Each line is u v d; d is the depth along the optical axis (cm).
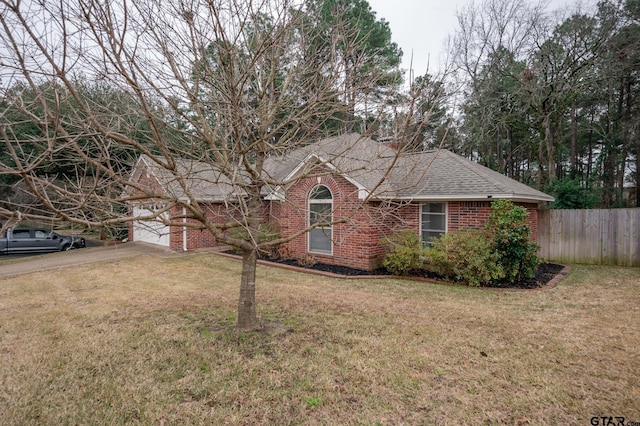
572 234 1292
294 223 1295
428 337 550
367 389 401
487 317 647
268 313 668
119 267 1209
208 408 368
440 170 1177
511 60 2264
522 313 673
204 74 479
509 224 911
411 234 1052
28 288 918
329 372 439
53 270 1178
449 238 956
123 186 442
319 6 546
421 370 445
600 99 2306
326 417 352
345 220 523
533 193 1155
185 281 979
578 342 530
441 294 820
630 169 2650
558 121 2041
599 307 714
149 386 411
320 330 579
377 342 529
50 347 519
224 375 434
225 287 902
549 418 350
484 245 900
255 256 593
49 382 423
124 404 376
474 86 2341
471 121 2220
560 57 1988
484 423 342
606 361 469
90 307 727
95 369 453
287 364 460
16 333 578
